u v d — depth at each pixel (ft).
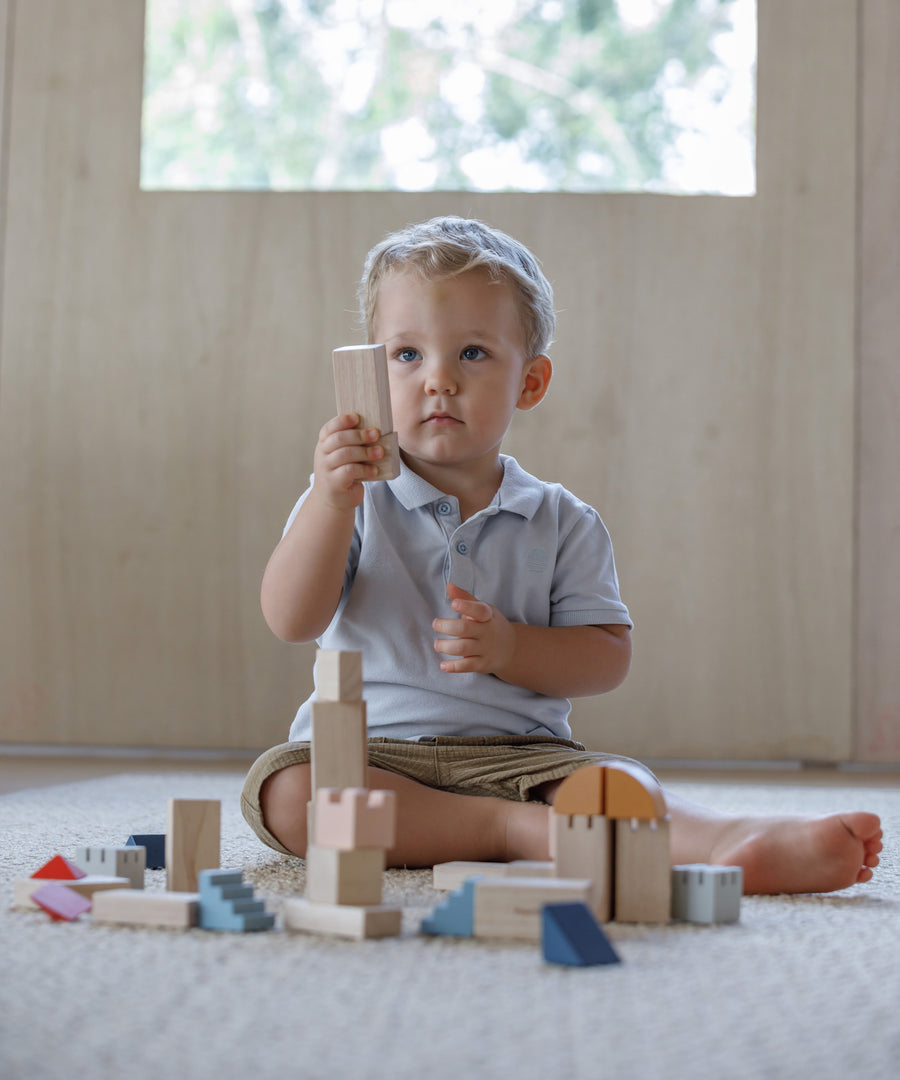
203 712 7.51
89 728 7.54
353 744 2.44
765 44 7.59
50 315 7.68
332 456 3.04
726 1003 1.79
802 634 7.44
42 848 3.41
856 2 7.58
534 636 3.44
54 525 7.61
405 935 2.23
